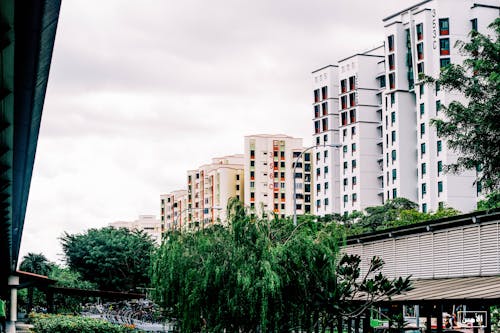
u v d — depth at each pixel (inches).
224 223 1013.2
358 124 5723.4
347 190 5816.9
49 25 497.7
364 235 1387.8
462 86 1657.2
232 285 935.7
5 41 482.3
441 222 1147.3
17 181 972.6
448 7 4928.6
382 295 867.4
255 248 924.0
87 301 3208.7
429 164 4923.7
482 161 1592.0
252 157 7347.4
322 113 6205.7
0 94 583.2
